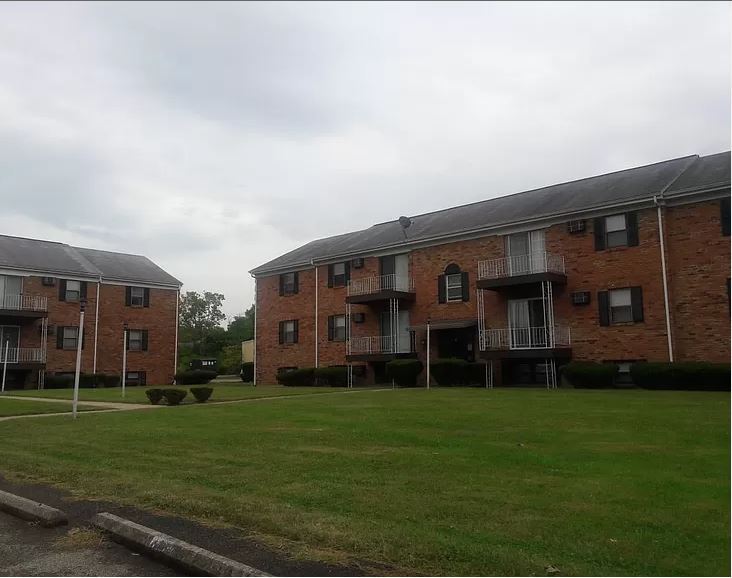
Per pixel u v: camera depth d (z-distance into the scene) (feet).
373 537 15.28
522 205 84.53
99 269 120.37
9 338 106.42
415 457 25.35
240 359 192.65
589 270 72.74
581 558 13.53
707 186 63.77
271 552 14.97
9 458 28.68
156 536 16.02
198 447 29.84
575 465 23.00
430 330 86.89
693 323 64.85
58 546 16.67
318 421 38.40
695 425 32.37
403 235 93.66
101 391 86.17
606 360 70.38
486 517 16.65
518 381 78.69
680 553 13.73
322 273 102.17
